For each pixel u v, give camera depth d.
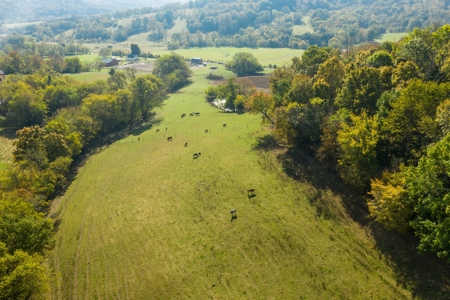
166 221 54.19
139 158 83.75
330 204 49.62
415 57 64.06
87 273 46.00
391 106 50.88
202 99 139.62
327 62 71.44
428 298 33.00
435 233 32.84
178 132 98.00
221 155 73.62
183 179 66.56
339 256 40.50
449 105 39.41
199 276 41.91
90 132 100.62
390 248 39.62
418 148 45.62
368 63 72.12
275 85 82.94
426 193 35.12
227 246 45.81
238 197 56.22
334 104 64.75
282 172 61.00
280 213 50.16
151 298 40.12
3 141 109.69
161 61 179.38
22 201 51.03
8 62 176.25
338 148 54.53
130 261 46.81
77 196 69.06
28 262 35.56
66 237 55.03
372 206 40.94
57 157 76.12
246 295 38.19
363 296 35.16
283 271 40.25
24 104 119.38
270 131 80.75
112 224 56.47
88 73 182.00
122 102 113.62
